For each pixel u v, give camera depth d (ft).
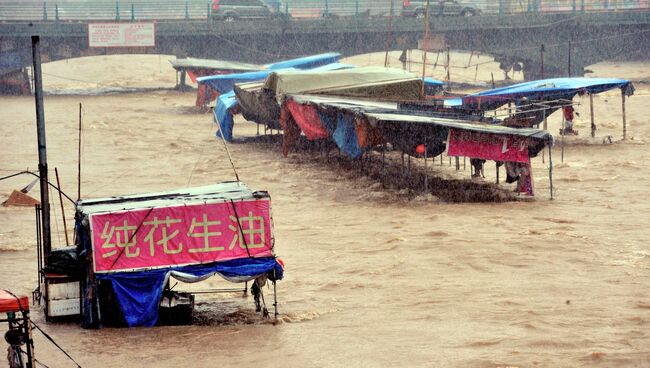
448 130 233.55
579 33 609.42
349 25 601.62
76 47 598.34
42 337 136.26
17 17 645.10
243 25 598.34
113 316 142.72
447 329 135.33
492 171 296.51
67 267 145.48
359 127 252.83
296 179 284.61
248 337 134.51
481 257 180.45
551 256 180.45
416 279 166.50
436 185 266.77
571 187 260.42
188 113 501.56
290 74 325.21
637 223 210.18
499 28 597.93
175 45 608.60
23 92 604.49
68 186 276.00
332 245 195.83
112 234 139.85
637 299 149.79
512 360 120.16
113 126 435.53
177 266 141.59
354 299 155.43
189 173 300.40
